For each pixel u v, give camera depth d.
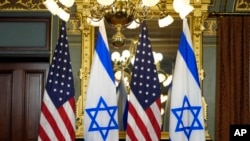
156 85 5.14
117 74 5.75
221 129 5.72
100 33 4.98
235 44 5.81
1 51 5.78
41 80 6.04
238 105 5.75
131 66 5.77
